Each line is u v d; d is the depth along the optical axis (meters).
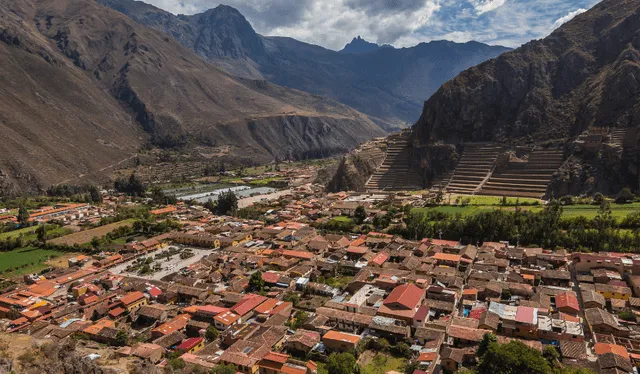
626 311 110.06
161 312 123.44
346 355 91.44
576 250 157.62
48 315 127.44
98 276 158.38
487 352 82.62
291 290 140.38
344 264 159.50
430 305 118.12
